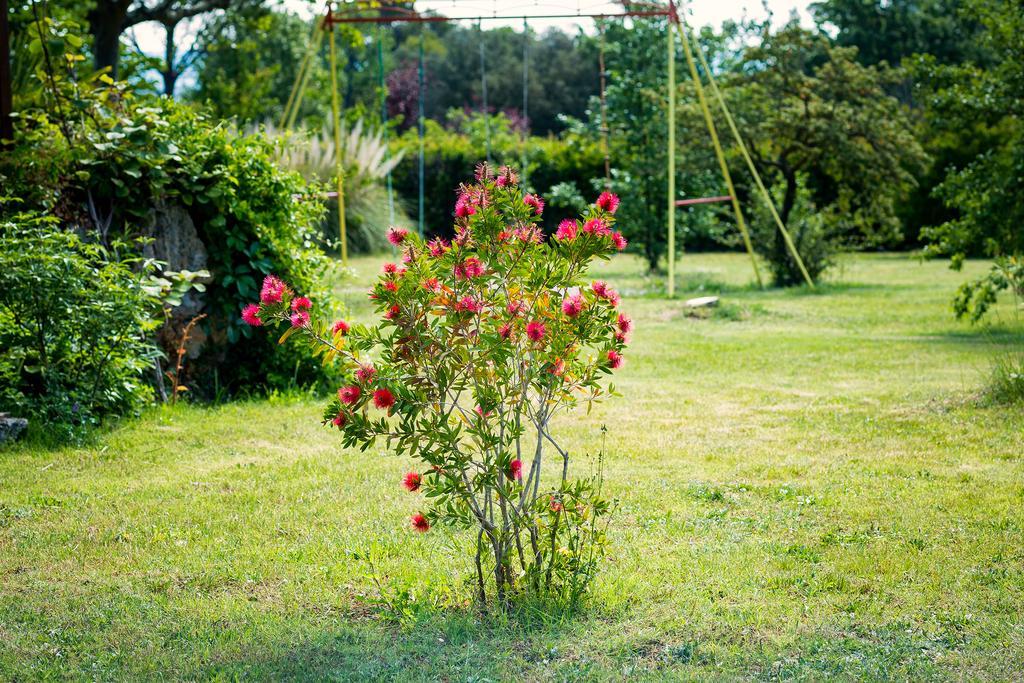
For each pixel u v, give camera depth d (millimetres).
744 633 3410
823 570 4016
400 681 3057
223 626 3486
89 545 4340
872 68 18828
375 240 22953
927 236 12180
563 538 4312
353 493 5156
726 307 13734
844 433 6504
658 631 3418
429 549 4277
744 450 6094
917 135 21797
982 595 3725
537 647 3289
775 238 18422
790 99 18766
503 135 29172
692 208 19781
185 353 7629
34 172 6984
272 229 7965
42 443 6039
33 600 3707
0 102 7238
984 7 12141
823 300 15562
